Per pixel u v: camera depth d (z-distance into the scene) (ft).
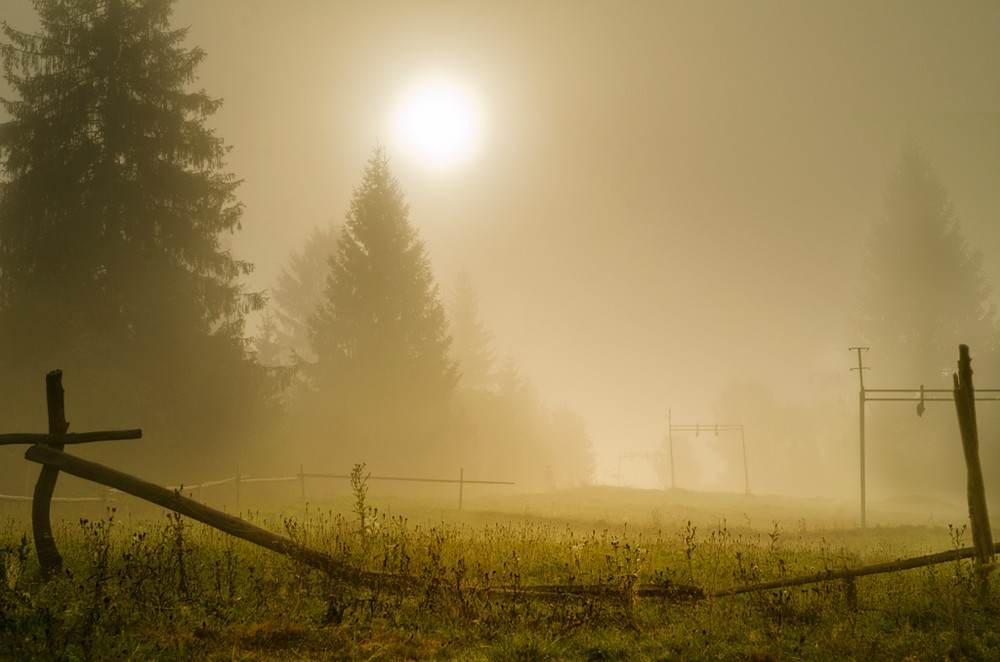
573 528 65.62
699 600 23.68
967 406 27.63
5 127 87.20
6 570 22.11
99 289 84.89
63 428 23.22
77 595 20.34
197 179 97.71
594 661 18.86
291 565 24.81
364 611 21.38
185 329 91.25
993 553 25.91
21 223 84.43
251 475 97.30
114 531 37.78
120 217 87.56
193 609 20.36
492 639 20.15
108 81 93.09
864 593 26.05
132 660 16.46
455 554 30.27
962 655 19.15
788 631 21.30
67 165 86.43
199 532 35.76
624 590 23.61
